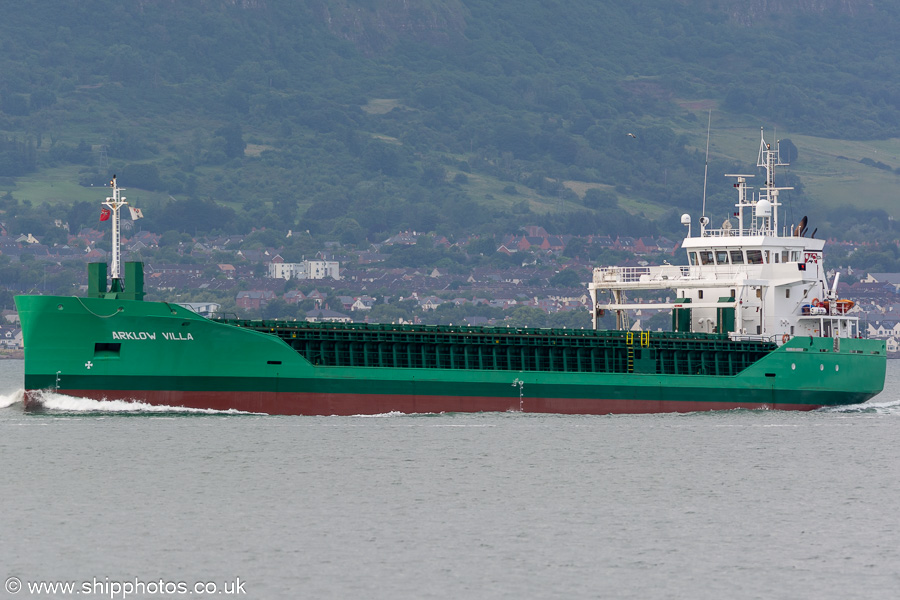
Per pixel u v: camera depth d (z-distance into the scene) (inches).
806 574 7509.8
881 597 7081.7
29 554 7760.8
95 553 7795.3
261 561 7652.6
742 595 7111.2
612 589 7190.0
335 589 7135.8
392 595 7042.3
